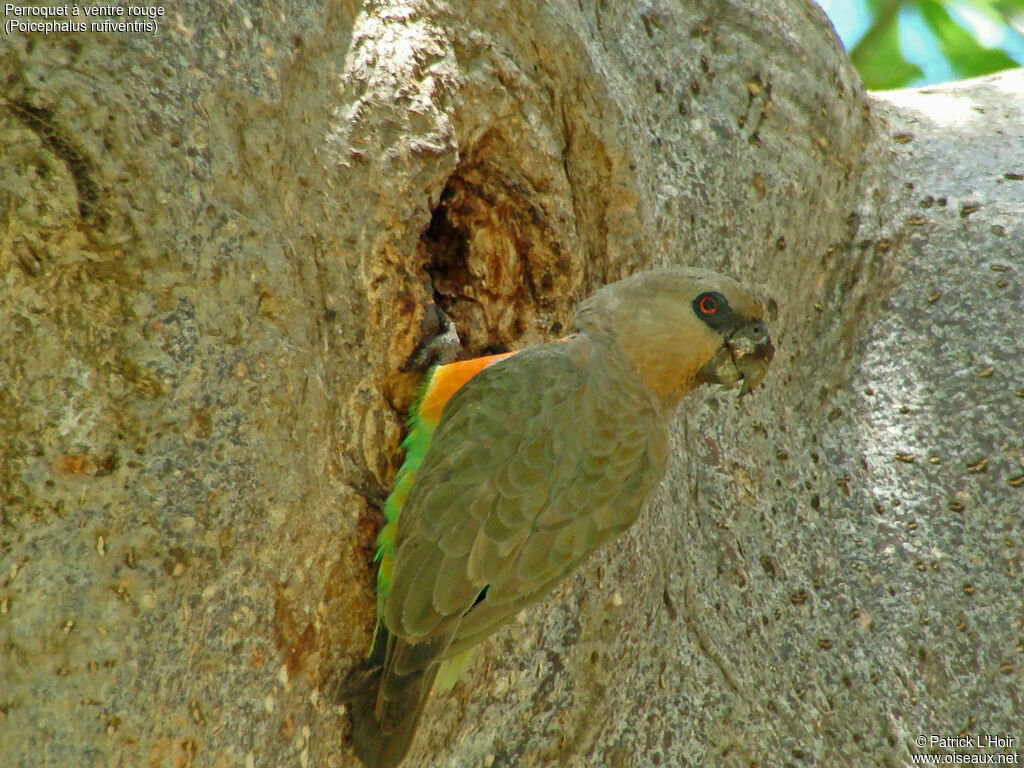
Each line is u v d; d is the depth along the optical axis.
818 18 9.35
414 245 6.62
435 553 6.14
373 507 6.46
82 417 5.07
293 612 5.84
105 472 5.11
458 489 6.26
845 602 8.62
